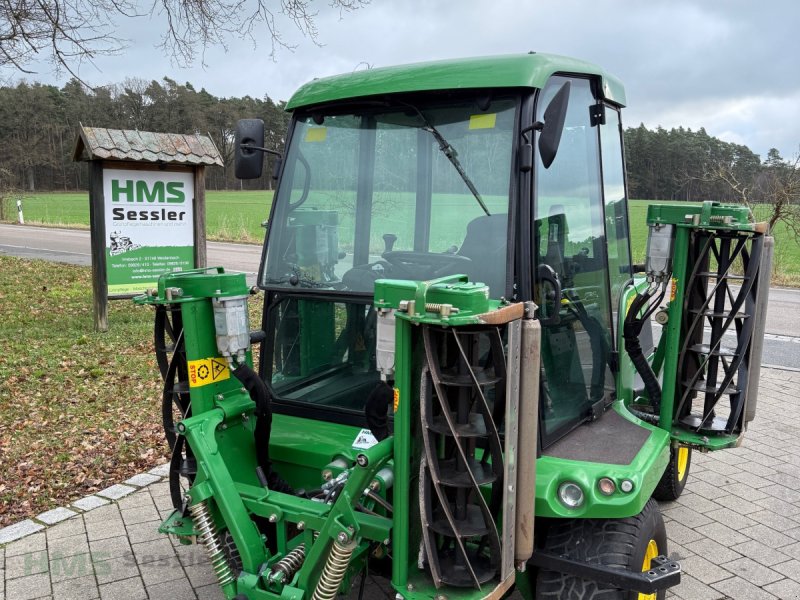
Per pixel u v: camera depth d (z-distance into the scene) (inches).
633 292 175.3
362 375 134.3
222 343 120.2
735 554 163.0
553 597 112.7
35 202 1820.9
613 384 154.4
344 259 135.9
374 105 132.7
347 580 109.9
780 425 255.0
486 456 102.7
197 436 116.9
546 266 120.3
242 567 124.1
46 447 226.7
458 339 91.0
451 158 124.9
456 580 97.0
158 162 377.1
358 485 100.5
